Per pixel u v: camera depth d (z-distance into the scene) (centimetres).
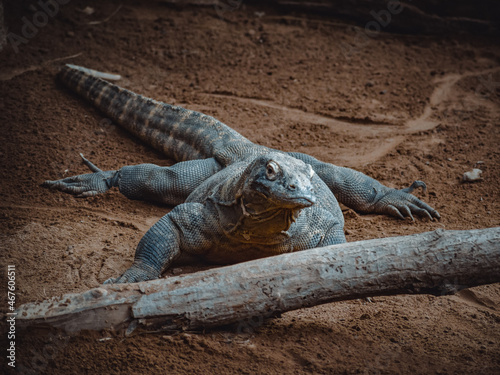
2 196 204
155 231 175
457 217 205
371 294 157
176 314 154
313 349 157
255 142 243
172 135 227
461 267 156
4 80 268
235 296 154
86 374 150
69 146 231
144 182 205
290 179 159
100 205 205
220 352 155
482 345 159
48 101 255
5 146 227
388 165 231
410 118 267
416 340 160
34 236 186
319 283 155
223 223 172
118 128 244
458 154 240
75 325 153
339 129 256
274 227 166
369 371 153
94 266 177
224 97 274
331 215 180
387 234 195
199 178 203
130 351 153
